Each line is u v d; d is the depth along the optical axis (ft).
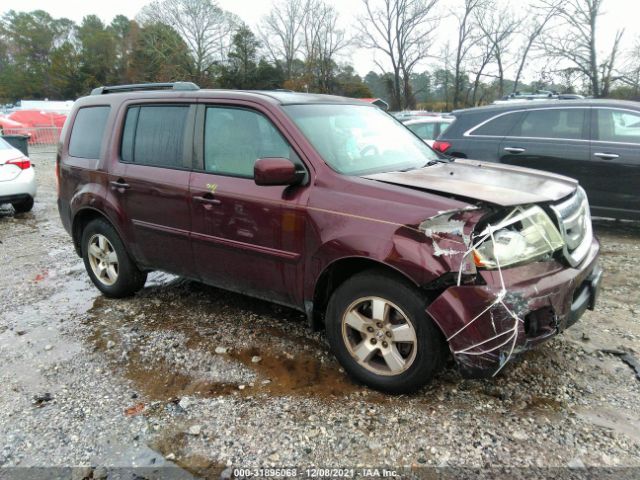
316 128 12.05
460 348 9.41
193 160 13.29
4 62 279.28
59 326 14.38
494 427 9.59
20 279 18.52
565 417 9.86
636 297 15.61
